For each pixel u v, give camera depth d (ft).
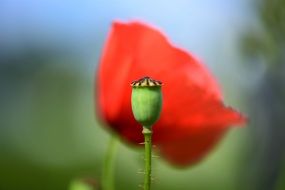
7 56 10.34
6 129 9.13
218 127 1.63
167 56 1.59
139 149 1.66
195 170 6.35
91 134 8.54
